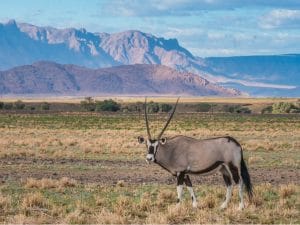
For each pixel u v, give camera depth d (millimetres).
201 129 132500
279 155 69688
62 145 83438
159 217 27188
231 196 34656
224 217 28391
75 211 28188
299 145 83312
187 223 27078
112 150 71375
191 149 31562
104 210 28656
